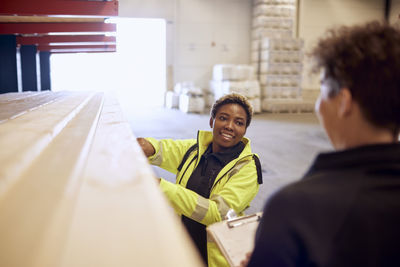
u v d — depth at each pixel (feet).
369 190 1.70
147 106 42.09
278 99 39.17
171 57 42.01
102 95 10.25
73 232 1.18
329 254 1.65
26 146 2.08
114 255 1.04
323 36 2.08
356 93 1.83
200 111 36.17
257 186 4.83
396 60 1.73
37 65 14.85
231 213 4.07
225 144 4.83
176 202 4.12
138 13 40.27
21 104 5.71
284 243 1.72
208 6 41.81
